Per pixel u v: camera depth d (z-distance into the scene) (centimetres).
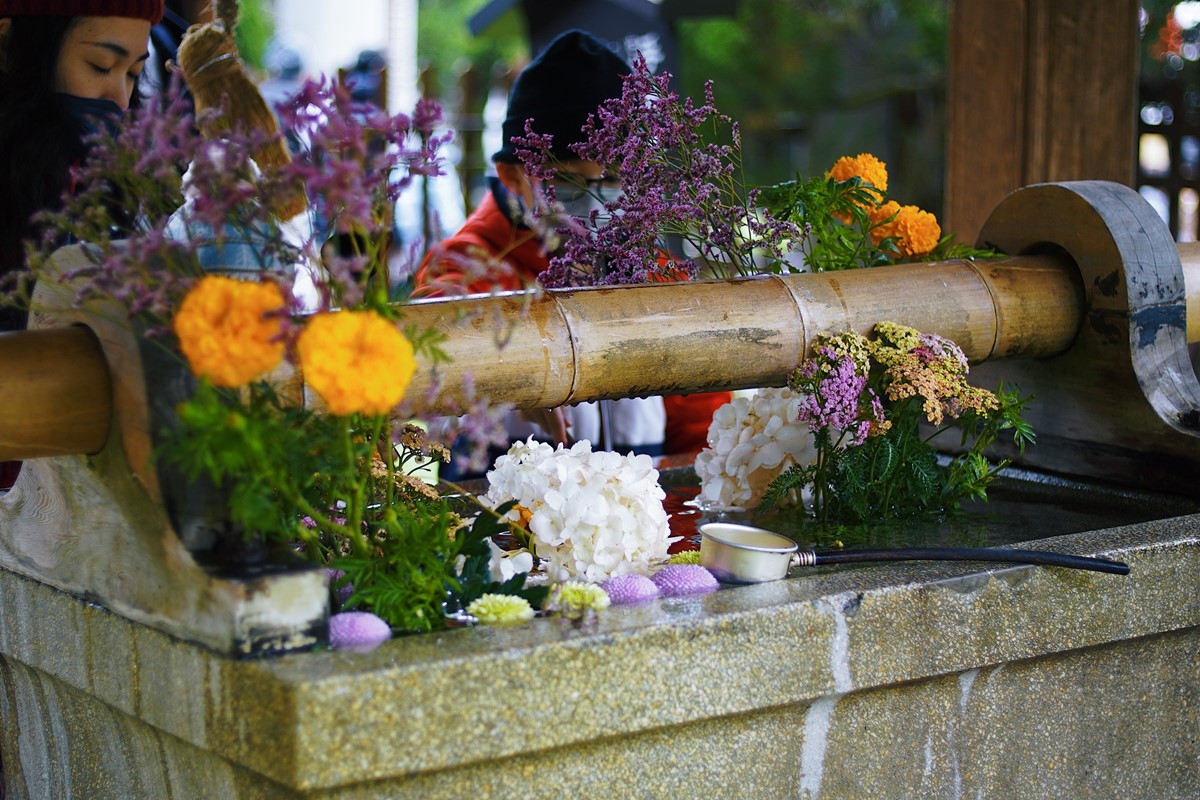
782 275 227
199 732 153
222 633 148
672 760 165
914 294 231
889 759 184
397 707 142
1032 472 266
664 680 159
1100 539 202
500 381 191
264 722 141
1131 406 246
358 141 146
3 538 199
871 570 186
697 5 804
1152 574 200
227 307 136
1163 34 816
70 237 227
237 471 148
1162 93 624
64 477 178
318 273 161
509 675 148
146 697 164
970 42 387
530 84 294
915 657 179
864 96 1137
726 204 253
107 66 236
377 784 146
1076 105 377
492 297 195
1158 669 210
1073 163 379
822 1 1250
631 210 228
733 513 240
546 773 156
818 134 1182
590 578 184
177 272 150
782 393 235
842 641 172
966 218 394
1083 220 247
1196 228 643
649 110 233
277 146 172
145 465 157
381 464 191
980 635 185
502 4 969
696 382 211
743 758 171
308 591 150
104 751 185
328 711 138
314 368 134
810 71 1226
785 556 182
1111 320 246
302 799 143
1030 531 225
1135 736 209
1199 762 218
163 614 159
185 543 154
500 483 199
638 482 190
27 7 226
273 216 161
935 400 212
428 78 889
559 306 199
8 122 224
